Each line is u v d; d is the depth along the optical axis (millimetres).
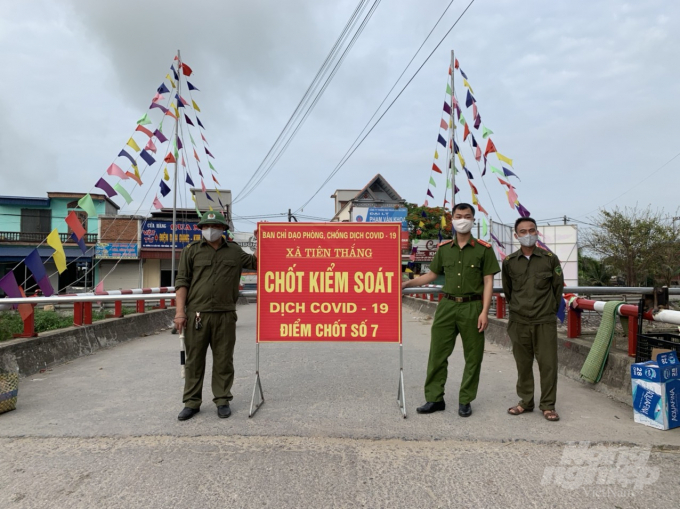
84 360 7156
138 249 24984
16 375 4414
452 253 4352
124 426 3920
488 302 4195
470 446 3494
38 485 2906
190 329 4215
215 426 3930
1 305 6375
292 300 4527
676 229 21594
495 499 2750
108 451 3410
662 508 2645
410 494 2807
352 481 2963
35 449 3447
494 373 6066
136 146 6988
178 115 12359
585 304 5809
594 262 25250
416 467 3152
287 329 4512
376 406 4512
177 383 5480
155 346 8602
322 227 4555
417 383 5473
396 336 4492
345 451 3412
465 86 9000
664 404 3760
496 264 4305
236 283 4375
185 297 4328
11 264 25266
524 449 3434
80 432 3775
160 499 2744
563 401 4668
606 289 6516
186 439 3635
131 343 9141
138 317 10508
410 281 4633
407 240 23938
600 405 4520
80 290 23500
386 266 4543
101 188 6281
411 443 3557
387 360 6953
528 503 2707
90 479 2982
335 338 4492
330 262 4543
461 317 4223
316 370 6215
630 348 4891
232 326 4320
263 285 4531
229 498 2758
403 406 4215
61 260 5953
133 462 3229
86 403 4629
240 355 7426
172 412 4312
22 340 6316
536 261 4207
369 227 4562
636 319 4855
